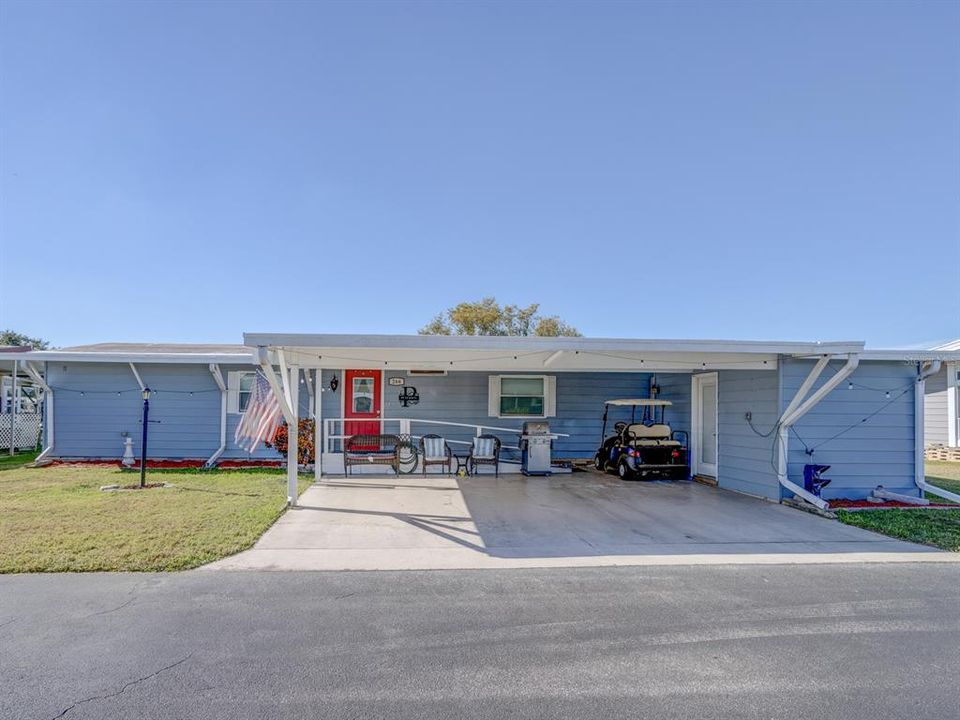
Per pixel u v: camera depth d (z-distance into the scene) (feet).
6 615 12.92
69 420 42.34
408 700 9.41
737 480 32.37
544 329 110.52
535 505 27.53
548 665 10.73
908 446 30.25
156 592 14.55
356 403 43.19
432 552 18.79
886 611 13.71
